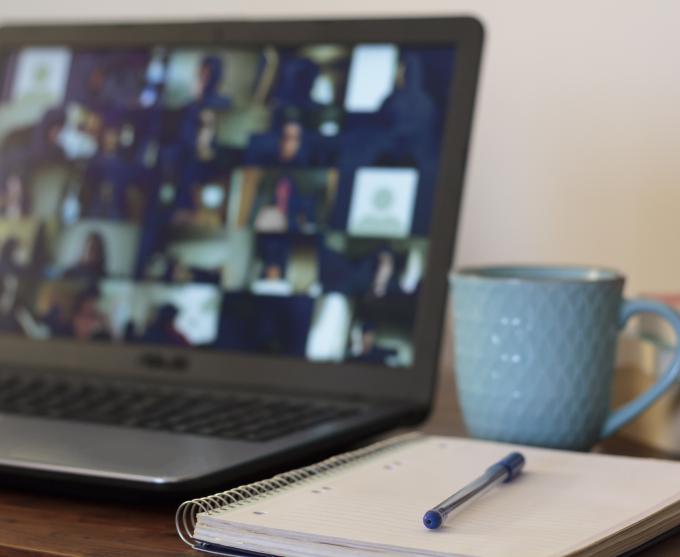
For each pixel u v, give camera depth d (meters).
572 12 0.97
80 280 0.88
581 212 0.98
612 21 0.95
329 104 0.83
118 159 0.89
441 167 0.79
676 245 0.94
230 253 0.84
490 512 0.49
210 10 1.13
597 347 0.66
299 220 0.82
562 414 0.65
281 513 0.48
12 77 0.94
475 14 1.01
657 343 0.71
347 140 0.82
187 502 0.50
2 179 0.92
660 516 0.50
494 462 0.59
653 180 0.95
